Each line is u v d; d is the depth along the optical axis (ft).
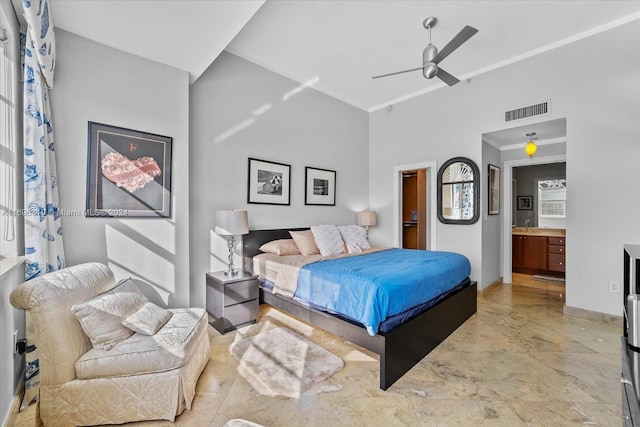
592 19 9.78
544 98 11.44
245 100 11.94
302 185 14.25
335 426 5.25
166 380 5.45
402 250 12.98
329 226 13.12
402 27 9.97
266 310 11.48
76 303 5.48
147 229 8.59
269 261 10.65
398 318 6.97
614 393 6.16
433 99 14.98
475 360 7.59
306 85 14.44
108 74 7.94
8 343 5.31
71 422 5.15
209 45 8.02
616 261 9.94
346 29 10.09
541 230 18.51
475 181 13.42
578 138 10.66
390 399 6.01
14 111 6.07
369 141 18.04
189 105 10.30
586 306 10.52
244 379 6.67
